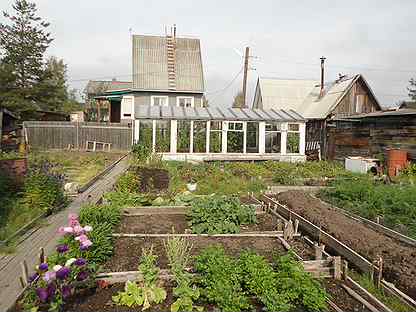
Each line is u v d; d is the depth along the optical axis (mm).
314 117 25656
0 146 18125
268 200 9547
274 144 20859
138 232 6859
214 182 12648
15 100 27844
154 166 15578
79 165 16797
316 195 11250
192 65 31062
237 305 3941
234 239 6562
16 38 30406
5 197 8531
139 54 30703
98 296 4250
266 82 33688
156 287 4312
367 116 17828
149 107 20875
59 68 53469
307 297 4070
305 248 6234
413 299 4516
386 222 7902
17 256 5723
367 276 5113
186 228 7184
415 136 15336
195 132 19656
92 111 34688
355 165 16922
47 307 3932
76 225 4566
